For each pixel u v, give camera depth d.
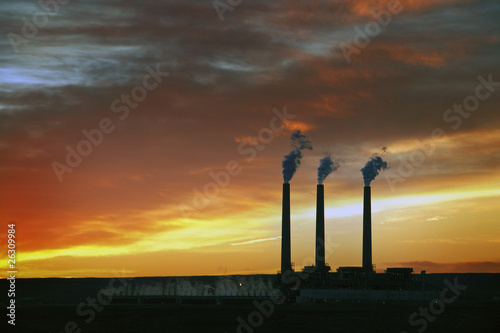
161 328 90.69
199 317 109.81
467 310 124.00
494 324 98.38
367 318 107.94
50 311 127.00
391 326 95.56
